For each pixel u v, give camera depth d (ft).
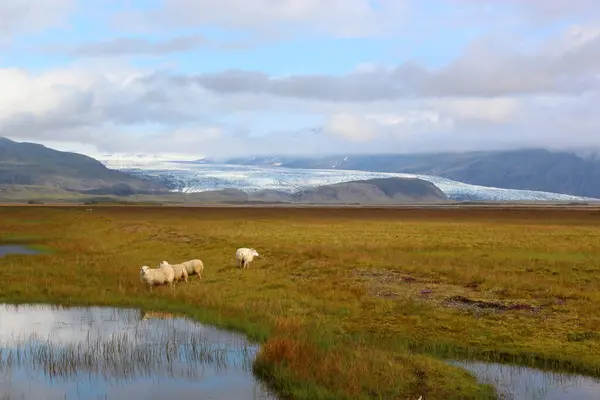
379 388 48.93
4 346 63.57
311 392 48.37
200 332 69.92
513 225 270.05
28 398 48.47
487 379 52.75
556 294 85.30
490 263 116.06
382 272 104.42
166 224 265.54
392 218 378.12
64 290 93.45
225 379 53.31
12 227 243.19
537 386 51.11
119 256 139.64
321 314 76.54
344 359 54.49
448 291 88.84
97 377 53.78
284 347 56.34
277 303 81.71
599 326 68.49
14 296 90.79
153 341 65.72
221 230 218.79
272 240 168.45
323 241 166.81
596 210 541.75
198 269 105.70
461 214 451.53
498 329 68.28
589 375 54.39
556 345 61.87
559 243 159.53
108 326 73.20
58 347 62.90
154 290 94.48
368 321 72.49
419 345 63.16
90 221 279.90
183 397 48.65
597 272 104.99
